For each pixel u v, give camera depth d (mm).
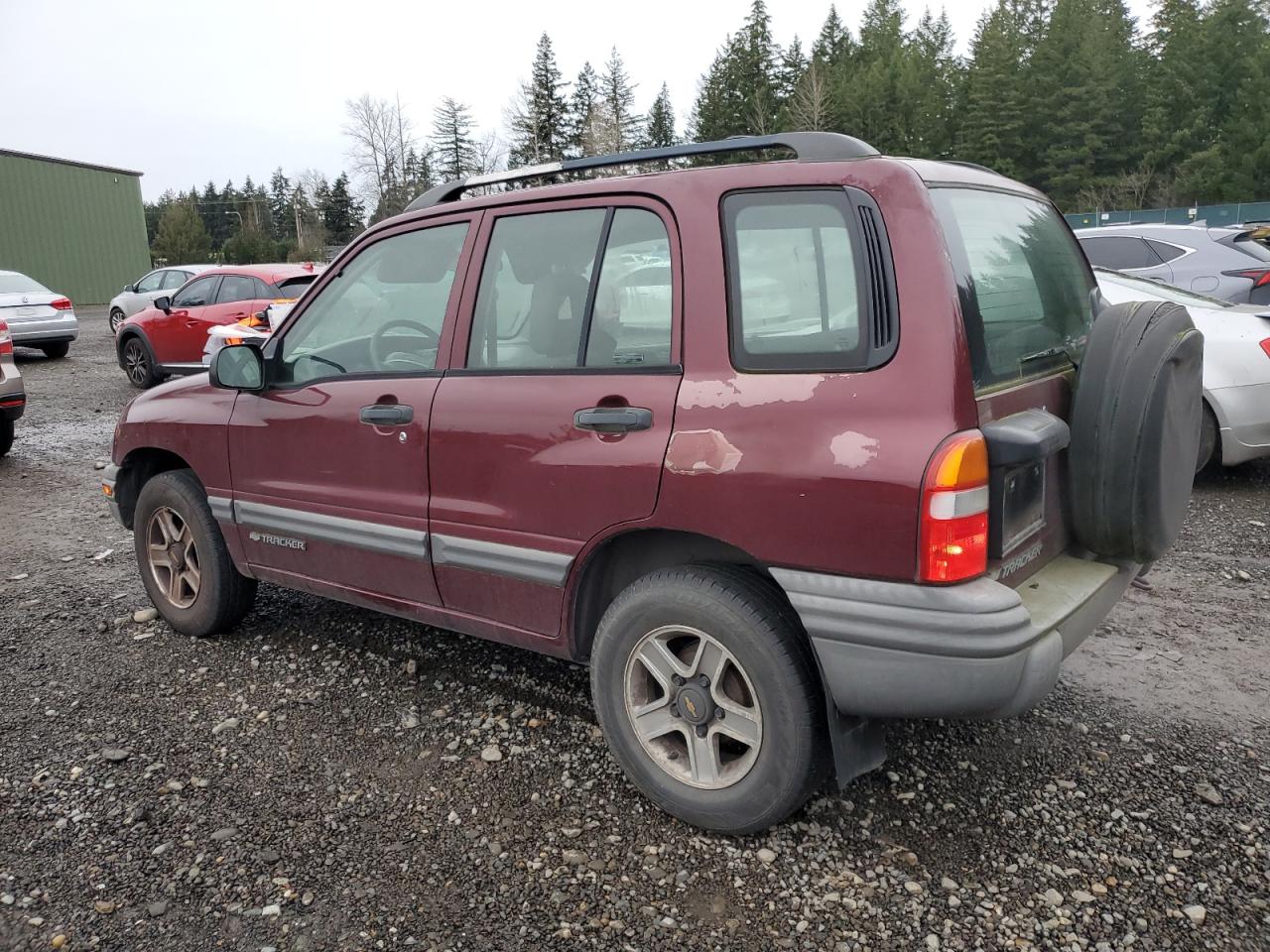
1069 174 63469
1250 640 4254
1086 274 3617
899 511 2395
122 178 39500
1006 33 73938
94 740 3535
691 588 2789
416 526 3447
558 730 3566
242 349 3891
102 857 2830
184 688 3969
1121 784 3123
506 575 3219
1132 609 4633
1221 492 6676
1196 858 2746
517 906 2596
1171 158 62875
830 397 2521
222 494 4176
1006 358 2652
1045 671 2469
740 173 2781
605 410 2895
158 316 13359
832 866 2740
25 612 4906
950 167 2893
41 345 17516
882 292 2492
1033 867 2721
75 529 6570
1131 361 2768
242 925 2535
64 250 37438
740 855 2799
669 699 2926
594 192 3082
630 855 2814
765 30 69500
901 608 2424
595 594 3170
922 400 2404
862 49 86125
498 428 3158
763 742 2723
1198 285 9266
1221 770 3201
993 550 2494
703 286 2770
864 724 2779
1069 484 2912
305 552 3922
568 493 2994
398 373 3529
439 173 66438
